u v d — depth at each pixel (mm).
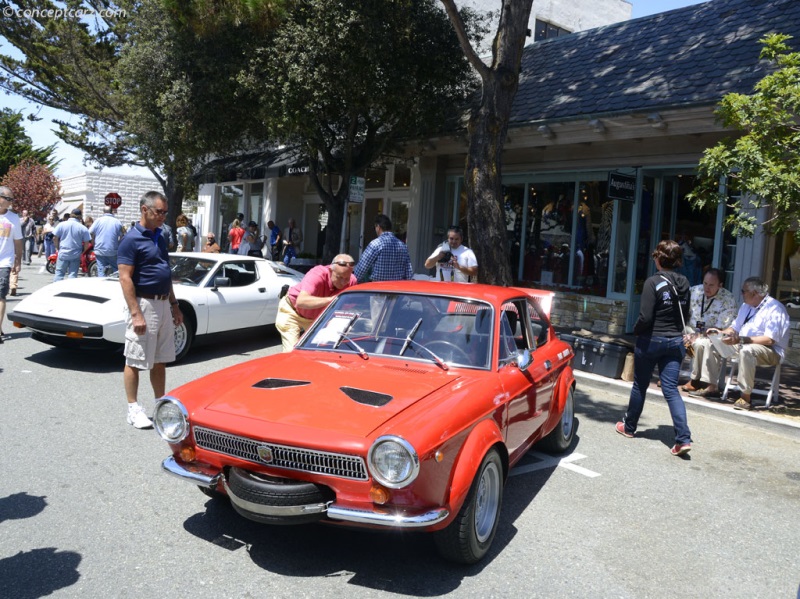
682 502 4781
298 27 10867
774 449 6090
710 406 7113
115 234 11086
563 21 22422
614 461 5605
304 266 19312
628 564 3809
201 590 3273
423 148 13828
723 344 7234
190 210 25078
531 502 4652
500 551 3877
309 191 21406
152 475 4699
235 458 3488
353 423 3344
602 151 11977
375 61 10938
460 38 8766
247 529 3959
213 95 12703
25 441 5238
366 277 7098
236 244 18000
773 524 4480
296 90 10953
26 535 3750
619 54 12211
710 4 12039
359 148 14117
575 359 8664
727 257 10602
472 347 4301
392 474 3098
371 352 4422
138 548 3668
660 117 9797
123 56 14859
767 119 6750
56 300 7801
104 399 6508
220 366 8289
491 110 8859
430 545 3891
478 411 3658
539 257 13453
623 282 11914
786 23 10211
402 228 16734
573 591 3465
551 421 5156
